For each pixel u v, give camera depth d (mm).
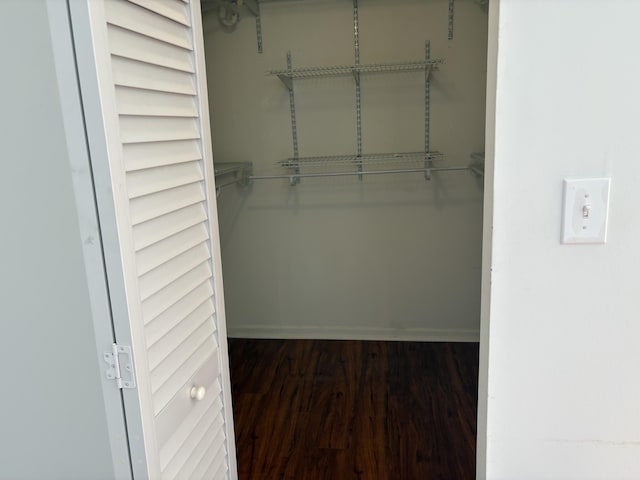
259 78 2812
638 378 910
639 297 878
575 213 850
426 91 2703
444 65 2670
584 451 957
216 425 1202
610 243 861
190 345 1062
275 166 2912
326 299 3057
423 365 2707
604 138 826
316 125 2830
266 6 2717
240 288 3107
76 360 858
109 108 753
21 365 887
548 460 971
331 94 2783
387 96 2746
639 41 788
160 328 932
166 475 954
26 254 824
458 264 2906
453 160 2773
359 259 2975
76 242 798
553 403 941
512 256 886
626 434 937
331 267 3008
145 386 865
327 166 2863
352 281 3010
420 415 2242
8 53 743
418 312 2996
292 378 2625
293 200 2941
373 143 2811
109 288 808
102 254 795
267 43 2766
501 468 988
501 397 952
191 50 1051
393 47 2684
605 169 836
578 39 795
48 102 751
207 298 1134
